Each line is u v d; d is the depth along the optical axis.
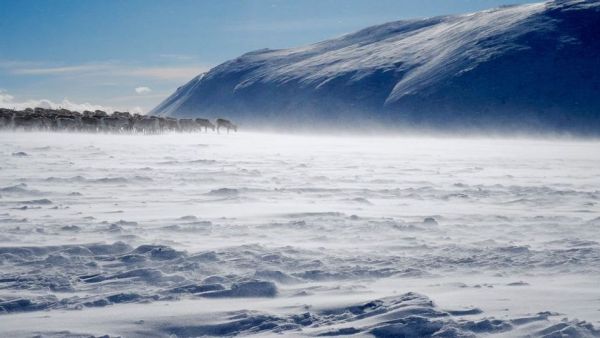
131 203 12.59
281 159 27.91
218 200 13.23
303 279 6.44
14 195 13.43
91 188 15.15
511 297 5.48
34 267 6.86
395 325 4.54
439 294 5.65
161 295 5.73
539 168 24.69
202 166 22.59
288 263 7.06
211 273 6.63
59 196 13.48
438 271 6.75
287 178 18.44
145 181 16.92
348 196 14.27
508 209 12.31
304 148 40.56
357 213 11.44
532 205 12.97
